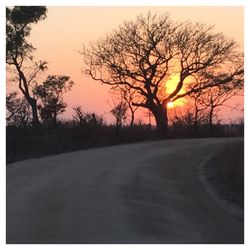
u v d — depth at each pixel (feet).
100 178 70.64
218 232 44.19
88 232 42.55
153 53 196.75
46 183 66.18
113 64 197.16
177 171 79.15
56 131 141.79
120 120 163.53
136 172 76.89
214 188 65.67
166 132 176.04
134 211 51.55
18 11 187.11
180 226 46.11
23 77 183.21
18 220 46.42
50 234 41.75
